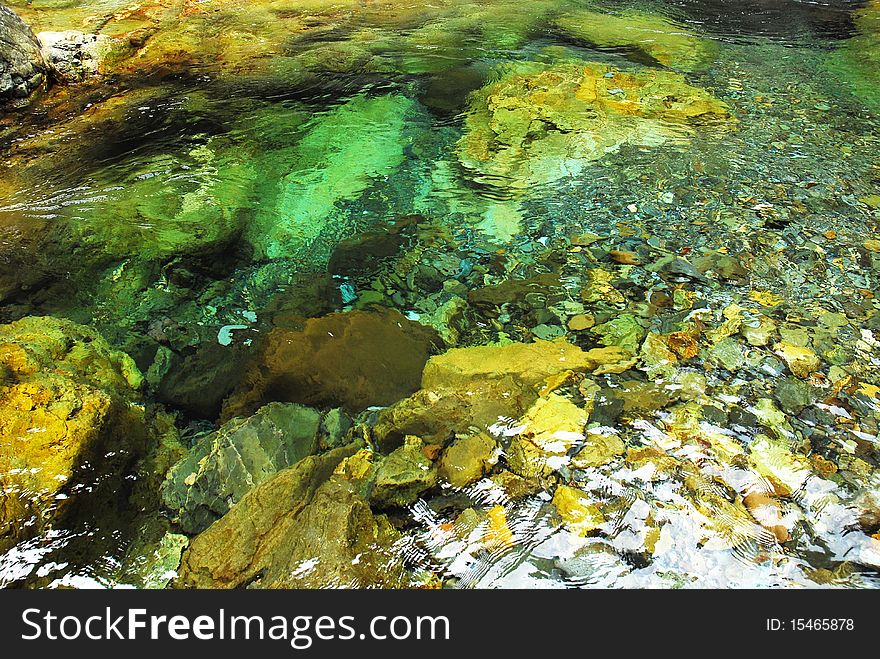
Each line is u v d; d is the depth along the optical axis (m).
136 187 2.93
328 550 1.66
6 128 3.36
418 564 1.67
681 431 1.94
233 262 2.58
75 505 1.73
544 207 2.87
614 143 3.31
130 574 1.67
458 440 1.92
